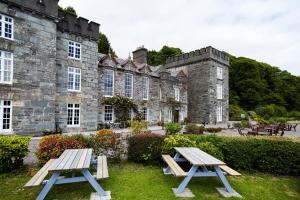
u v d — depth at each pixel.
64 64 17.75
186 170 6.98
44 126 15.32
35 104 14.92
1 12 13.45
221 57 34.25
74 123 18.38
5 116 13.62
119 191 5.20
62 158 5.43
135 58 29.89
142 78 25.98
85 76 19.20
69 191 5.20
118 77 23.06
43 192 4.53
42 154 6.64
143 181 5.92
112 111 22.28
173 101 29.36
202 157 5.77
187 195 5.03
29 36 14.79
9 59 13.85
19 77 14.19
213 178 6.35
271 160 7.29
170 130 14.84
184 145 7.38
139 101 25.30
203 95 32.06
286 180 6.69
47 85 15.66
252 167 7.49
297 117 48.78
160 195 5.01
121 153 7.88
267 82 60.88
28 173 6.32
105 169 5.45
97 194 4.99
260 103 52.44
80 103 18.72
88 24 19.52
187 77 34.38
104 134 7.85
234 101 51.81
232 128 24.02
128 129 20.89
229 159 7.35
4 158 6.35
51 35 16.05
